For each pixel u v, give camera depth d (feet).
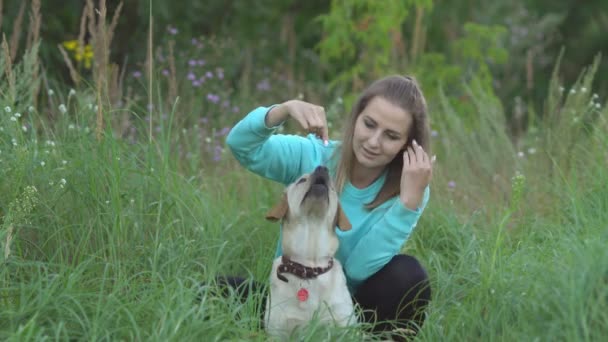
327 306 12.21
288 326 12.50
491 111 23.44
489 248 15.46
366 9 29.53
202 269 14.67
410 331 12.97
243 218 17.46
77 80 17.61
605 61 43.83
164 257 14.38
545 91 39.55
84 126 15.88
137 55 28.71
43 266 13.01
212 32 33.22
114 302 12.32
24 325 11.66
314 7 35.91
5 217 13.89
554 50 44.47
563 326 11.53
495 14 40.86
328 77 33.91
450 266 15.98
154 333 11.28
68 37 28.94
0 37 26.61
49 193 14.96
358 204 13.71
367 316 13.79
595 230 14.17
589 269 11.89
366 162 13.21
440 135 24.25
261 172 13.97
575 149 19.38
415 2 27.76
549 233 15.20
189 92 24.08
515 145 24.38
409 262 13.56
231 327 12.26
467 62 33.50
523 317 12.08
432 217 18.08
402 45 28.32
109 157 15.40
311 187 12.29
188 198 16.08
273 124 13.24
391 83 13.28
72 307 12.10
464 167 21.31
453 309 13.50
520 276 13.23
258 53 32.91
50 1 28.96
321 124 12.92
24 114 19.27
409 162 13.17
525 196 19.17
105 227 14.30
